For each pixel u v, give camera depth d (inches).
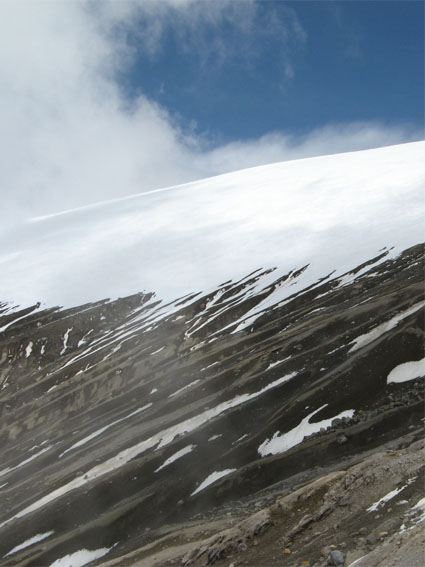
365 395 1095.0
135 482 1190.9
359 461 834.8
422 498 487.8
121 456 1352.1
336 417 1069.1
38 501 1307.8
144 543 914.7
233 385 1425.9
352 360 1225.4
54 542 1066.1
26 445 1863.9
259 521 597.9
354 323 1477.6
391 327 1305.4
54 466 1497.3
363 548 441.7
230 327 2204.7
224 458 1120.2
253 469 1002.7
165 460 1221.1
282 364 1416.1
